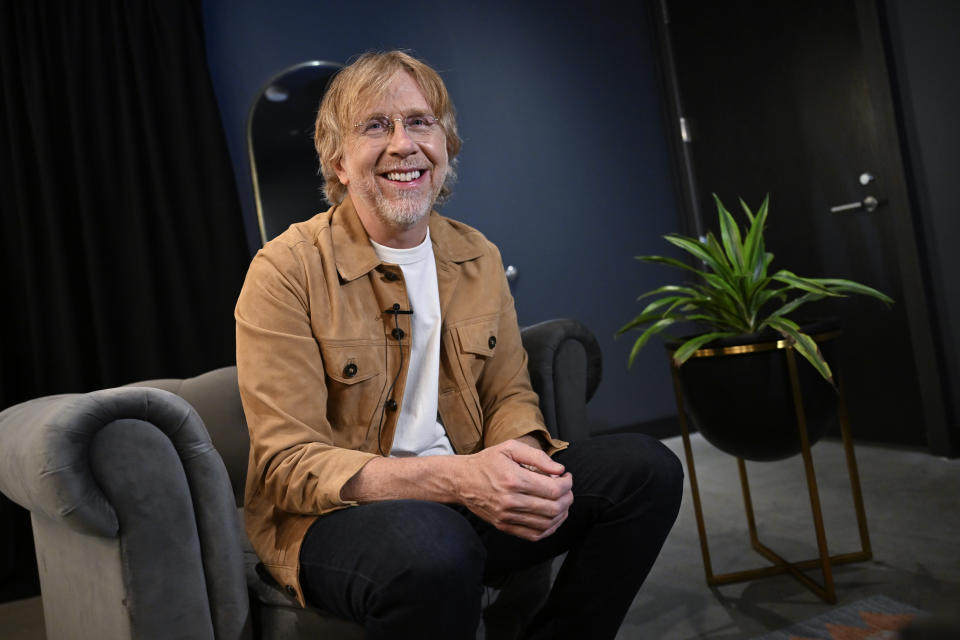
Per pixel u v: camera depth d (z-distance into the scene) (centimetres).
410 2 321
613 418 349
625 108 363
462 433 121
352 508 97
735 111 329
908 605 146
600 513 108
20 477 91
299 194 294
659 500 108
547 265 342
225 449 142
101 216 264
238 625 97
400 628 85
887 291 270
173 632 90
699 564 187
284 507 101
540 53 346
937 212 246
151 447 91
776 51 303
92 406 87
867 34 258
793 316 316
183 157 272
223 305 275
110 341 258
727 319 169
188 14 276
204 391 146
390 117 116
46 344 254
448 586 85
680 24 353
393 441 116
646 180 365
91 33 266
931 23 238
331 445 103
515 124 339
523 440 117
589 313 349
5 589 243
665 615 160
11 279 255
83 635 103
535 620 112
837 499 221
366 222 119
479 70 333
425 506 94
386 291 117
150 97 268
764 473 262
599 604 109
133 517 89
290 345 105
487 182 333
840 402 165
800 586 165
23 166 253
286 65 298
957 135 235
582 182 352
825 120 285
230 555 97
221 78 289
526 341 148
